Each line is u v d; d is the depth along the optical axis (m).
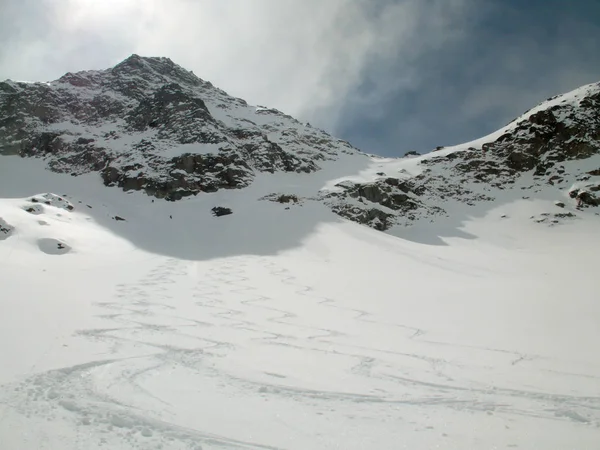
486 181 79.31
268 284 25.78
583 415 7.24
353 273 31.75
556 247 52.41
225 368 9.54
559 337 13.29
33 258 30.75
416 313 17.86
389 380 9.27
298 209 58.47
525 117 93.19
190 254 38.97
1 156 78.38
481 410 7.48
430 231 62.31
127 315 15.40
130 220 53.31
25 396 7.16
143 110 89.62
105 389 7.75
